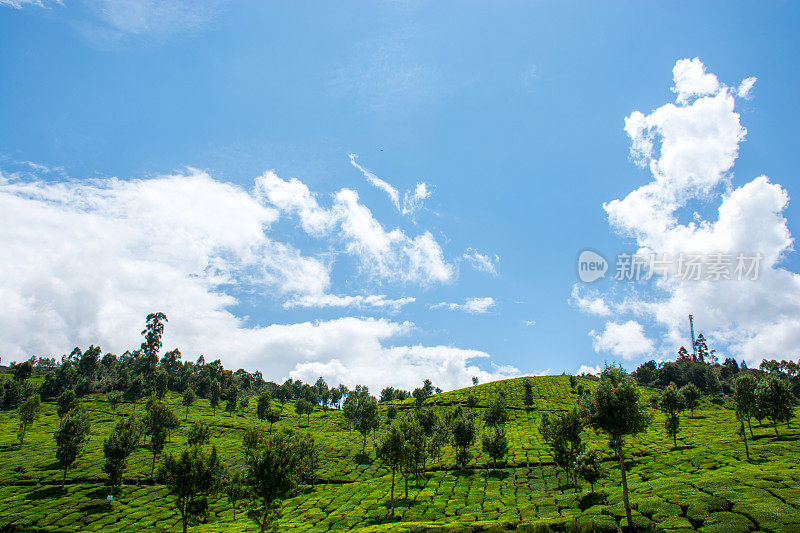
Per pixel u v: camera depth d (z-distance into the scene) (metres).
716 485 49.66
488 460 91.25
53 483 81.19
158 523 64.88
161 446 89.50
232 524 64.44
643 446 89.56
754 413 74.62
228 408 172.62
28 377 187.75
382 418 162.75
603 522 43.16
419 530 46.94
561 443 68.69
